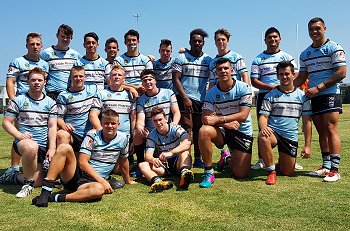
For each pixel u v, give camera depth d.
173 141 5.20
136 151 5.66
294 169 5.32
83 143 4.55
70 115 5.37
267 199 4.07
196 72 6.42
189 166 5.12
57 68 6.16
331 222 3.31
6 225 3.35
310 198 4.08
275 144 5.12
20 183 5.06
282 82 5.18
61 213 3.69
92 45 6.28
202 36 6.39
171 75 6.79
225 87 5.18
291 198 4.10
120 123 5.69
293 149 5.21
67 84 6.22
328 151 5.42
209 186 4.75
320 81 5.31
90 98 5.41
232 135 5.16
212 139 5.05
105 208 3.84
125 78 6.50
